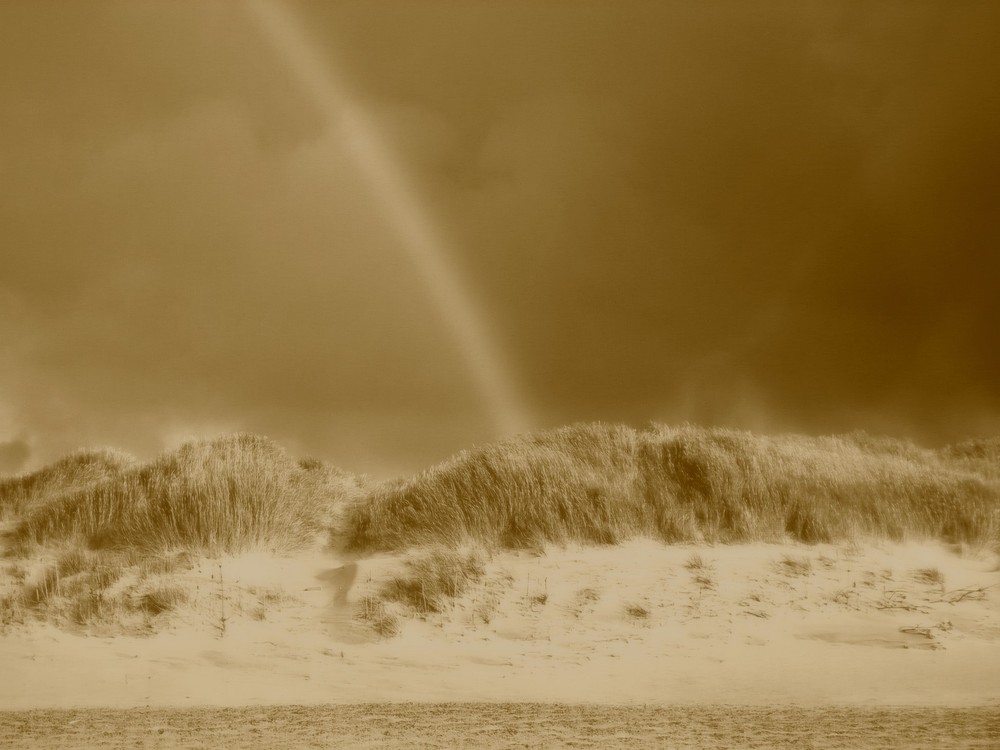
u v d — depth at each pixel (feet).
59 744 24.68
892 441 74.64
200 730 26.43
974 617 42.65
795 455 59.36
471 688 33.24
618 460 56.95
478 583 44.93
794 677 34.60
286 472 57.47
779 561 48.24
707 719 27.71
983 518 54.80
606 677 34.83
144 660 35.94
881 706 29.73
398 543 50.49
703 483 54.80
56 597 42.34
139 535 50.98
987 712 28.58
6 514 61.21
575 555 49.01
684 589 44.93
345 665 36.19
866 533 52.90
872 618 42.45
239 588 44.06
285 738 25.44
